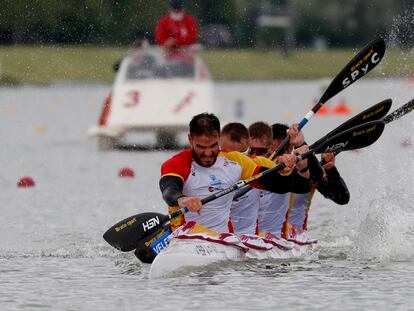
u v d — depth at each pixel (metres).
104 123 79.56
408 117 81.12
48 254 38.22
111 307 28.62
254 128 37.84
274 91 179.62
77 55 146.12
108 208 50.97
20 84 180.88
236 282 31.75
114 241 35.69
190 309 28.22
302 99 153.62
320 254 37.31
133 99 79.38
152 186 59.19
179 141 85.75
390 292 30.23
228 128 37.22
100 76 188.25
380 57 40.69
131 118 78.25
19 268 35.19
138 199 54.00
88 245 40.22
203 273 33.09
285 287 30.98
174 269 33.06
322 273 33.34
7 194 56.47
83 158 75.44
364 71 40.47
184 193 34.28
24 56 165.25
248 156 35.28
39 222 46.53
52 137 96.12
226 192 33.81
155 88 80.19
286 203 37.06
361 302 28.95
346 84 40.06
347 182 58.84
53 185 60.22
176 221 35.25
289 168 34.28
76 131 103.44
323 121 111.38
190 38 82.69
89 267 35.31
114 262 36.38
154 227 35.62
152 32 133.25
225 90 185.25
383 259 36.16
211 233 34.53
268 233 36.59
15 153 80.19
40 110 138.38
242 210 35.88
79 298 29.89
